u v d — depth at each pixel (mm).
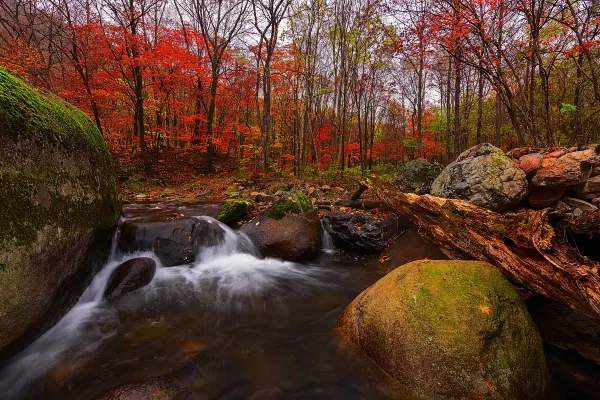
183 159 16359
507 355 2340
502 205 4809
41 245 2562
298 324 3656
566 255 2873
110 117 13891
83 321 3389
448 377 2287
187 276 4805
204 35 13062
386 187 6418
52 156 2850
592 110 8609
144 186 12023
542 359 2510
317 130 19516
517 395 2260
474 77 17547
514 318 2531
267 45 12227
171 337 3287
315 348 3141
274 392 2543
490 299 2553
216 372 2770
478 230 3770
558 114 9648
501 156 5016
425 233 5137
